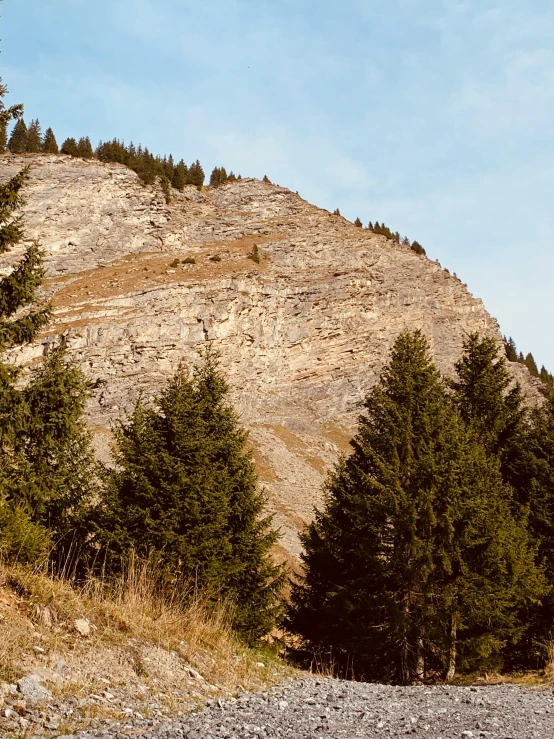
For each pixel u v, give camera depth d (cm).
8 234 1587
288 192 14625
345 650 1986
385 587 1959
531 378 9900
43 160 11819
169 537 1681
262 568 2064
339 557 2133
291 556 4744
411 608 1952
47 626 819
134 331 7875
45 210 10656
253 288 9106
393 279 11325
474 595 1873
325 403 8994
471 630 2025
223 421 2245
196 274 9556
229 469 2152
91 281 9381
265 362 8812
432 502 1947
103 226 10994
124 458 1952
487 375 2925
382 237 13000
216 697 848
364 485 2214
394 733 699
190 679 881
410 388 2320
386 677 1934
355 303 10100
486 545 1959
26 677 656
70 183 11306
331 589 2169
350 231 12900
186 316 8344
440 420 2194
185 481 1781
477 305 12094
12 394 1645
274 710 800
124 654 848
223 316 8494
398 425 2192
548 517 2345
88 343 7600
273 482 6488
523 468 2541
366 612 1991
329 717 779
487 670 2031
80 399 2102
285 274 10175
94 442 5747
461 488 1947
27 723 572
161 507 1761
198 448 1894
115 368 7556
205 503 1805
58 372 2123
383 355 9975
